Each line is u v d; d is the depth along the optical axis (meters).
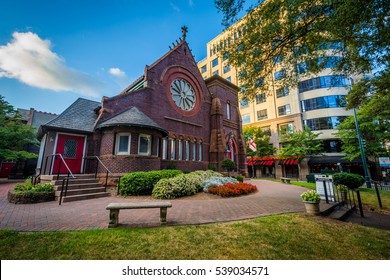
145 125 11.34
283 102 34.38
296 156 28.69
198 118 18.81
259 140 33.34
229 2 6.07
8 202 7.35
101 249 3.43
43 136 13.50
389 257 3.74
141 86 16.03
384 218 7.78
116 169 10.76
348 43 6.54
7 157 17.44
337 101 29.58
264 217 5.69
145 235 4.05
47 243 3.56
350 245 4.18
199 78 19.97
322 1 5.14
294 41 6.67
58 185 8.33
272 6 5.84
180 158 16.45
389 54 6.79
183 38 19.16
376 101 12.79
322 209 6.88
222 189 9.64
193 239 3.96
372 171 27.16
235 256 3.42
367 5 4.46
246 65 7.54
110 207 4.44
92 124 12.66
